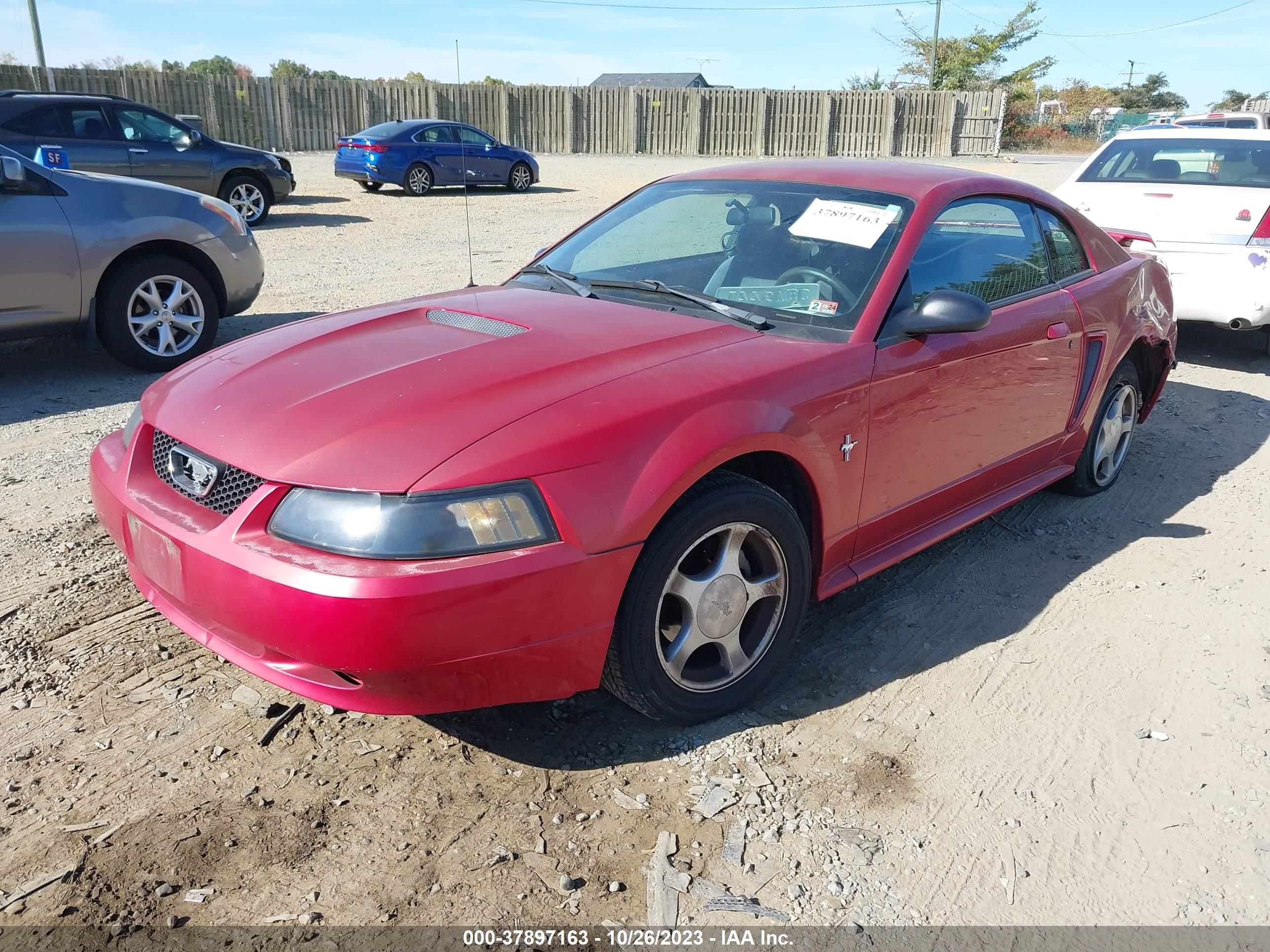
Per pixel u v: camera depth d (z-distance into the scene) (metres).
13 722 2.67
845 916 2.13
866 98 33.72
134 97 26.41
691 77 72.25
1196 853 2.34
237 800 2.41
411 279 9.50
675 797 2.48
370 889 2.15
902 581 3.72
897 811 2.46
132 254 6.09
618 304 3.19
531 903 2.13
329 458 2.27
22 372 6.25
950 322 2.94
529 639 2.27
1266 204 6.57
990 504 3.77
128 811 2.36
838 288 3.10
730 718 2.81
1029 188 3.94
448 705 2.30
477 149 18.23
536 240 12.33
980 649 3.23
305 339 2.98
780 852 2.31
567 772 2.56
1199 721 2.86
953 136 34.66
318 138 29.23
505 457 2.24
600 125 32.62
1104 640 3.30
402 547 2.14
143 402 2.92
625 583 2.37
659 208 3.76
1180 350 7.62
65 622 3.17
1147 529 4.25
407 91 30.00
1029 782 2.58
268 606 2.19
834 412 2.82
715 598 2.63
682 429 2.45
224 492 2.41
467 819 2.38
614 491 2.31
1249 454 5.23
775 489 2.91
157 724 2.69
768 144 33.78
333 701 2.31
